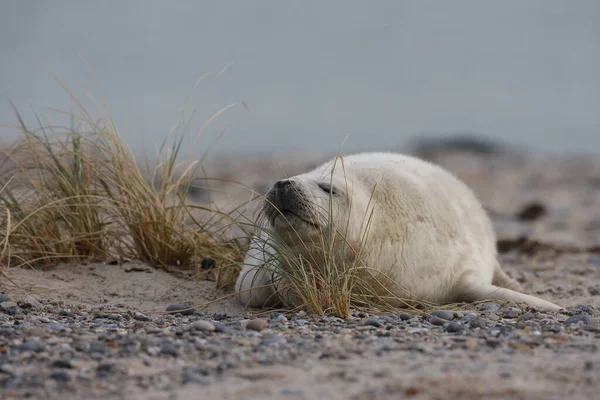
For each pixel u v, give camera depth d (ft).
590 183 237.04
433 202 77.92
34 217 83.92
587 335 57.26
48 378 45.70
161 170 90.27
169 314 69.92
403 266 73.61
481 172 255.09
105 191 88.02
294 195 67.10
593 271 99.30
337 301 67.10
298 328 60.59
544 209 163.12
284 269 71.82
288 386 43.88
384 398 41.24
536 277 96.73
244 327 60.80
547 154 364.79
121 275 82.12
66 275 80.59
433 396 41.27
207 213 100.37
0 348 51.37
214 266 86.43
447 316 65.92
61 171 86.33
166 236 87.25
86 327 60.75
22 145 88.22
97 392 43.60
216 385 44.55
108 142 87.61
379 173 77.20
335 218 69.56
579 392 41.75
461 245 78.28
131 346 52.42
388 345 53.36
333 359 49.65
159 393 43.34
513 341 54.19
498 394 41.45
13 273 78.43
